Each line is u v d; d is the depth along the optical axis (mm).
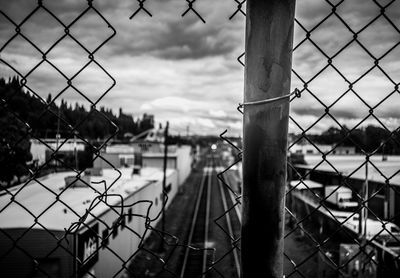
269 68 856
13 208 7605
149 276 11297
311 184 15836
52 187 9805
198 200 28156
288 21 857
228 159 71312
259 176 876
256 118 873
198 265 12797
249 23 867
